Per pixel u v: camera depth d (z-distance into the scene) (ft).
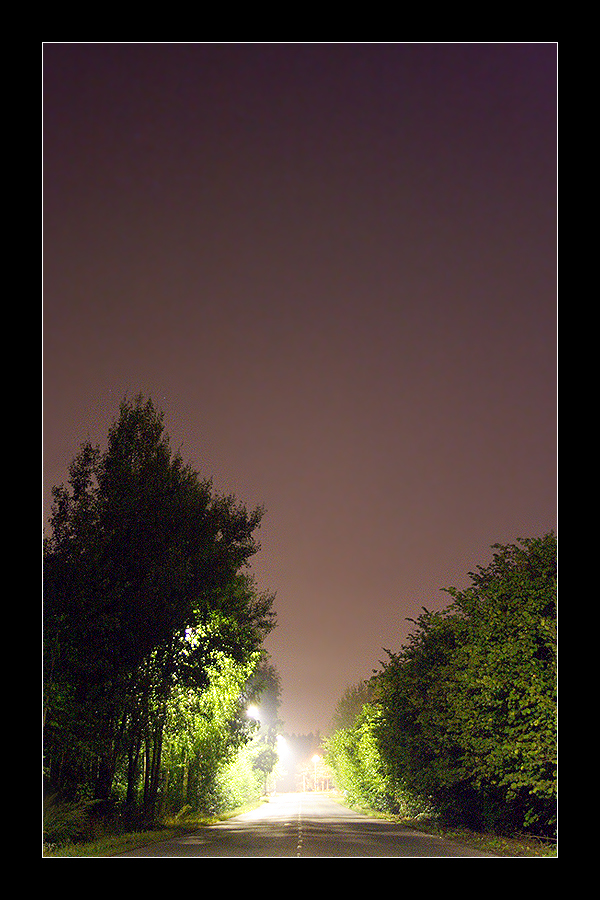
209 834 112.47
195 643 111.96
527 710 72.18
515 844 86.17
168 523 108.99
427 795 128.47
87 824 94.43
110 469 106.22
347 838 103.60
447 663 113.60
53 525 101.60
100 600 95.91
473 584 84.17
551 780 73.41
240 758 217.56
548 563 73.26
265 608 150.30
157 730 114.52
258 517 121.08
